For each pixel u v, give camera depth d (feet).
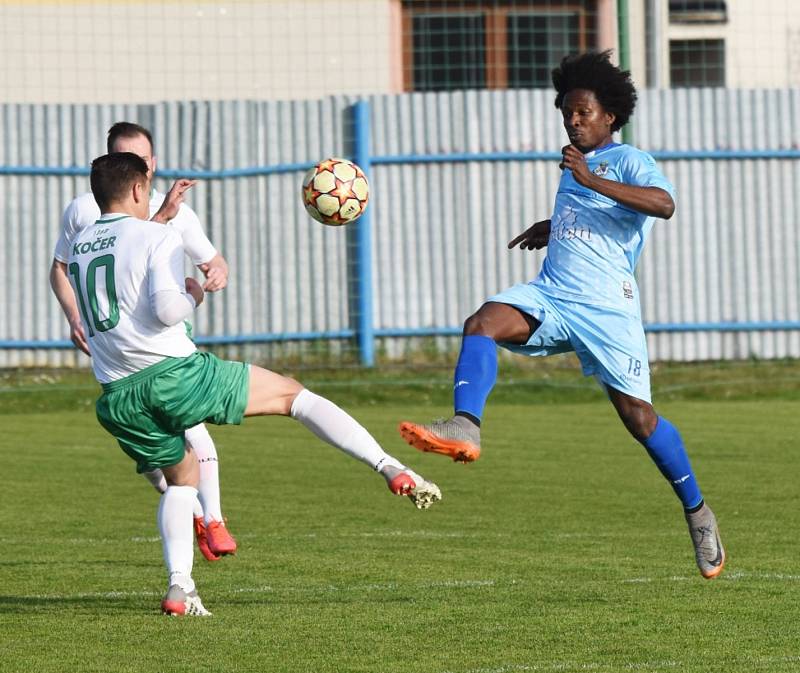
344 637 56.08
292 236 169.37
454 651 53.36
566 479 107.76
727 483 104.12
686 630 57.06
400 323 169.68
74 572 72.84
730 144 170.30
